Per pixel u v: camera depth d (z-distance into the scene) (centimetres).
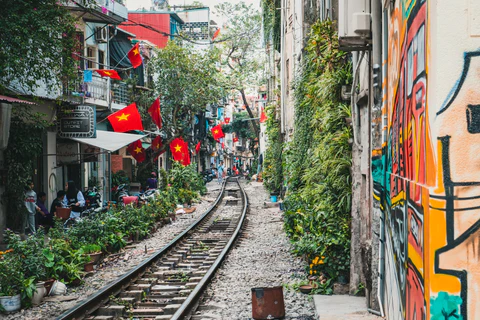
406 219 478
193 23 6166
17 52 1338
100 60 2708
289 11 2775
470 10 364
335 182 1038
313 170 1188
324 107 1112
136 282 1134
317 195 1127
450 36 366
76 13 2225
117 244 1523
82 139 2033
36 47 1386
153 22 5025
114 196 2805
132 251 1545
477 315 362
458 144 366
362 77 924
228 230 2050
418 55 427
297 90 1717
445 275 366
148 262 1295
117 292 1013
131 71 3206
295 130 1836
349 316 737
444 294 366
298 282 1070
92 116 1864
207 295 1002
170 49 3578
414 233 433
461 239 365
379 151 741
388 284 638
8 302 888
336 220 1027
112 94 2783
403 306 498
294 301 936
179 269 1303
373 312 742
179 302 959
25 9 1334
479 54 363
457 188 366
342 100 1091
